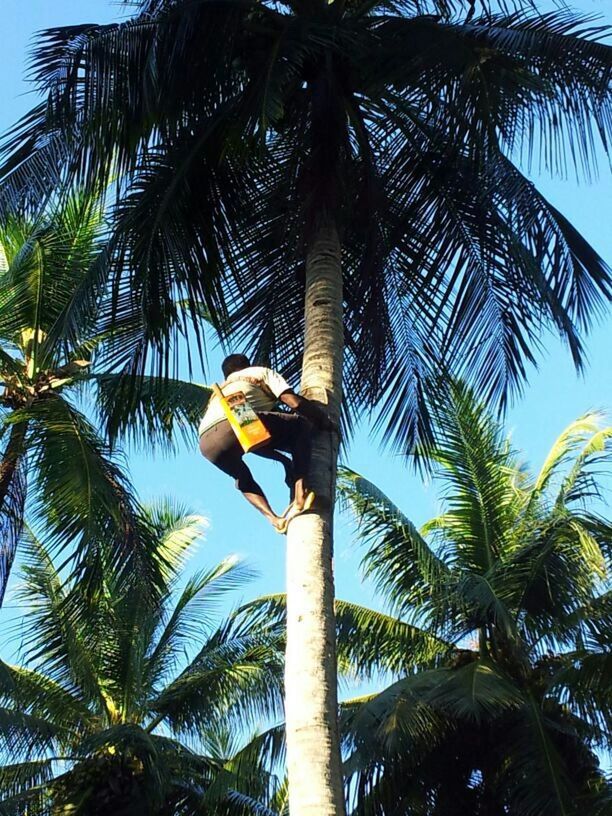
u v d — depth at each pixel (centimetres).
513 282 1007
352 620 1759
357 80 962
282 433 713
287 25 879
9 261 1569
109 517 1348
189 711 1830
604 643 1608
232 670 1820
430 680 1532
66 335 934
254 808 1730
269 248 989
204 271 952
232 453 716
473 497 1780
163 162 934
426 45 903
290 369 1008
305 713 634
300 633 661
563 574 1633
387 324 1016
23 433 1448
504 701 1436
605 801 1366
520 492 1816
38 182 923
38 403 1409
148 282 893
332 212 909
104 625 1731
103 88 891
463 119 946
